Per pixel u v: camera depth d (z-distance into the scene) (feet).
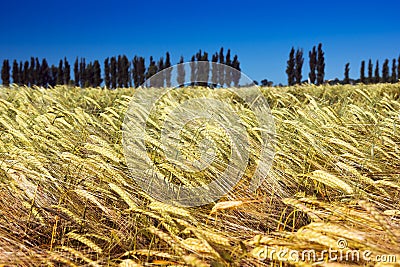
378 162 12.28
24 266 6.88
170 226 7.34
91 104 24.82
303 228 5.87
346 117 17.90
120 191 7.78
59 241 7.92
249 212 9.51
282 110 18.25
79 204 9.29
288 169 11.16
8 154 11.14
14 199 9.20
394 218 7.89
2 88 29.91
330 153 12.78
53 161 11.35
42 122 15.31
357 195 9.28
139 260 6.86
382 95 29.53
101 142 11.73
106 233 8.34
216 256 5.74
